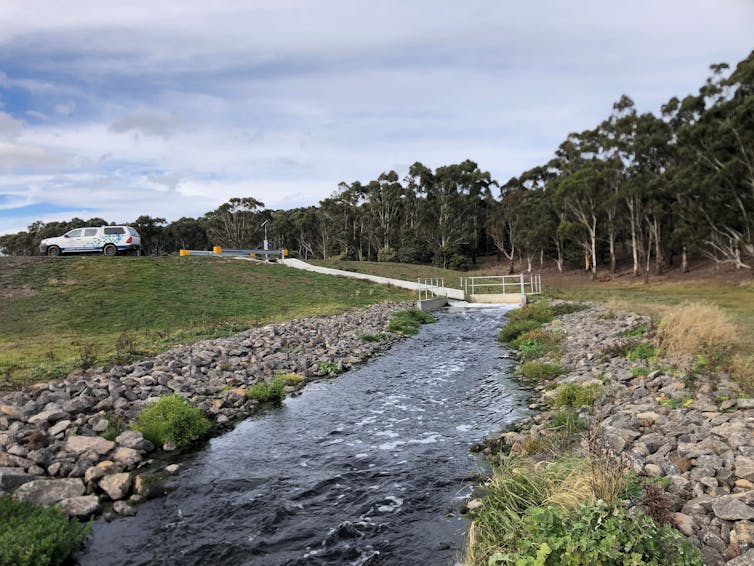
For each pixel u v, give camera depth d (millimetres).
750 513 4828
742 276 44094
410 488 7184
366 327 23141
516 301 34438
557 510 4906
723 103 44000
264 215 103875
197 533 6195
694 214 46531
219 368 14055
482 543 5270
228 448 9047
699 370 10094
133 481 7492
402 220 92375
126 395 11016
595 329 17906
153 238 98125
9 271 31375
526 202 72500
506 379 13570
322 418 10719
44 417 9203
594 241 58531
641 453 6762
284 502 6934
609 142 56844
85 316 24656
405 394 12555
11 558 5203
